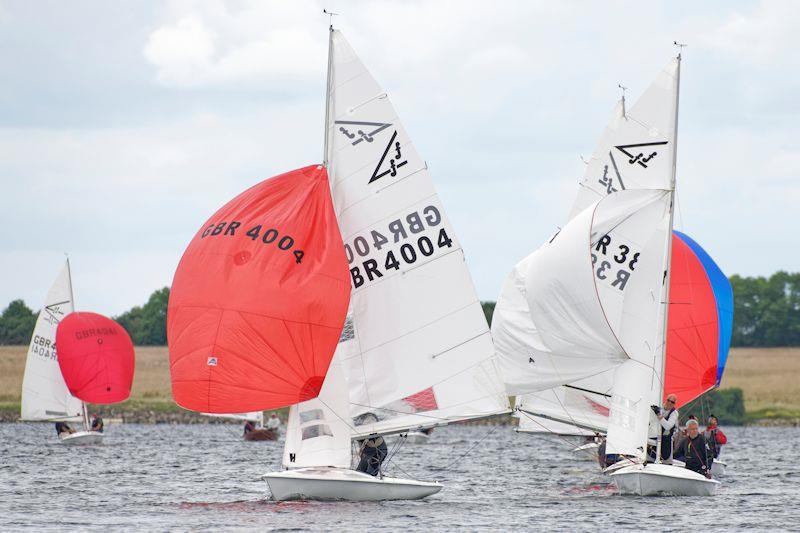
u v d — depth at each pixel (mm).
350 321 87312
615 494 100125
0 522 79438
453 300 88812
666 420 93375
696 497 93438
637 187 97688
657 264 90688
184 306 82000
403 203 88562
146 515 83000
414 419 87812
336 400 84688
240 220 83438
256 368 80625
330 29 89125
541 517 81875
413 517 80000
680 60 96812
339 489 85500
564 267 92750
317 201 84312
